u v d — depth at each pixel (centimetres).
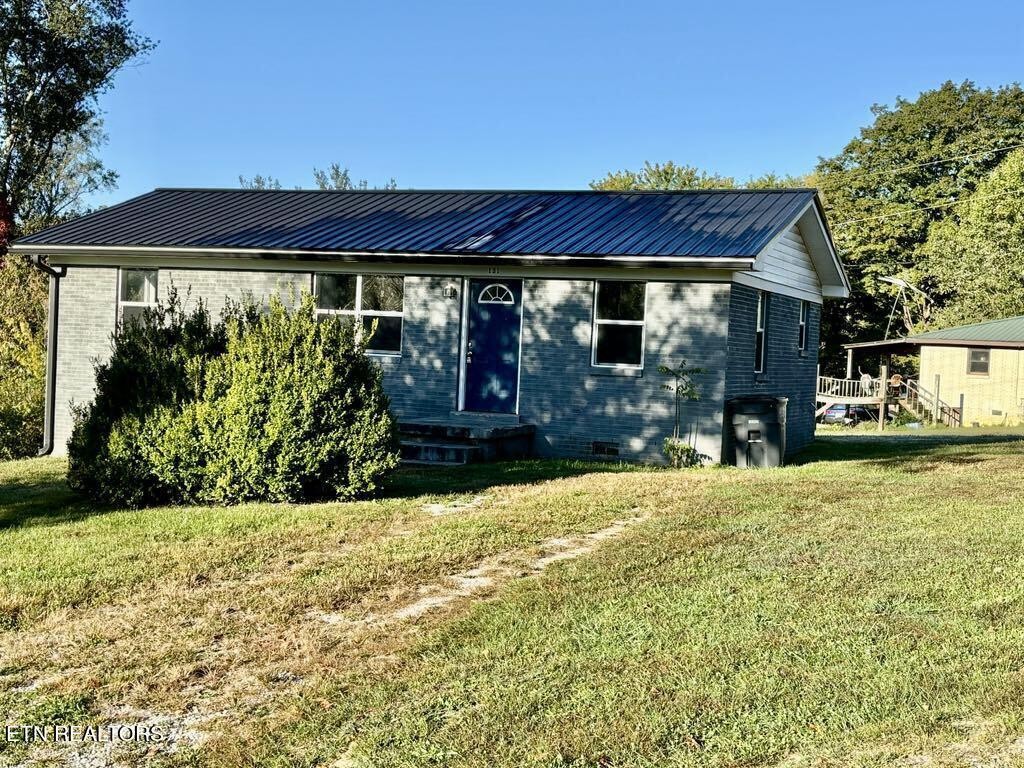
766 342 1619
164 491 1076
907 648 523
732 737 425
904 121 4625
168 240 1652
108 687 521
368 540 842
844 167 4881
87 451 1088
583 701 470
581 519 913
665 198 1709
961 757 397
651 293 1435
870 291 4547
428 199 1852
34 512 1038
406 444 1423
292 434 1030
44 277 2166
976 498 1002
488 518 921
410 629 598
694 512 934
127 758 441
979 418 3353
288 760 430
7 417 1889
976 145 4459
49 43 3291
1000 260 3888
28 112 3353
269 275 1636
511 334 1539
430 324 1566
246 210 1850
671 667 506
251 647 577
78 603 675
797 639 541
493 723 449
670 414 1427
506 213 1683
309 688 508
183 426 1040
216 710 493
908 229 4556
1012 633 541
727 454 1418
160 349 1090
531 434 1508
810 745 415
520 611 614
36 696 514
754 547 770
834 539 795
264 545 827
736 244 1373
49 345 1750
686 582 666
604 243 1437
